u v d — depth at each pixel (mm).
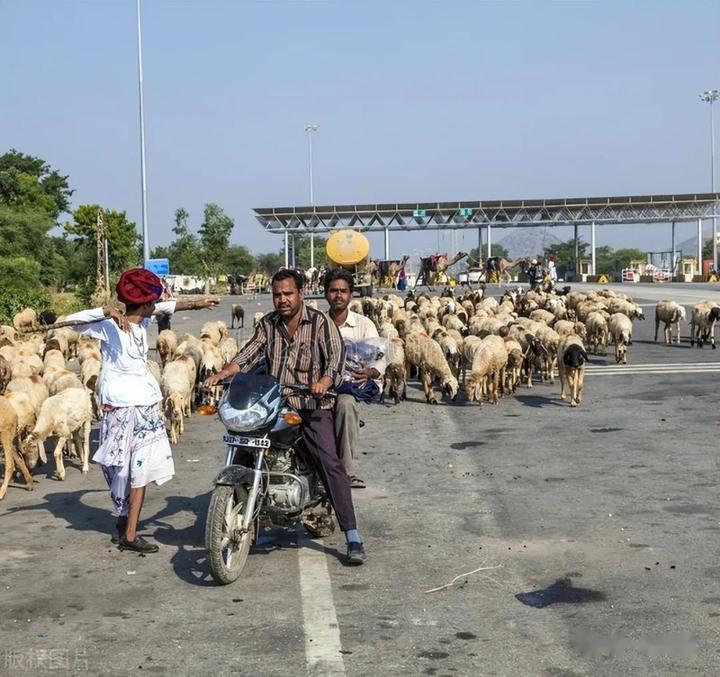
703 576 6434
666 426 12305
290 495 6703
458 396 15695
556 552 7023
